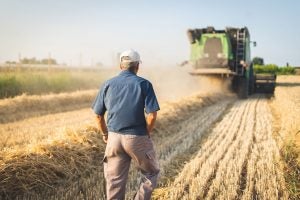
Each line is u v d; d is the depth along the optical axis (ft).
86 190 18.26
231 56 66.18
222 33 66.23
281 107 49.52
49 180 18.89
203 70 65.67
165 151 26.40
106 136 15.46
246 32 67.21
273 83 84.12
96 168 21.68
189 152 26.45
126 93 14.29
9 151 19.31
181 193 18.30
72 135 23.26
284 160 24.59
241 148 27.30
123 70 14.89
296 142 28.37
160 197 17.97
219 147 27.66
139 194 14.79
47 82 61.87
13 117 39.40
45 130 31.60
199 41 66.69
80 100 53.47
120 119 14.23
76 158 21.13
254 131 34.94
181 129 35.01
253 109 52.75
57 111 45.62
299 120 33.24
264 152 26.25
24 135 29.25
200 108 50.75
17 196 17.47
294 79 128.88
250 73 76.38
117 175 14.69
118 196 14.73
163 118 34.24
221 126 37.29
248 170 21.85
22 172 18.17
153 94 14.38
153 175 15.02
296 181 20.38
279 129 36.47
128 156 14.73
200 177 20.01
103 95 14.73
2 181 17.40
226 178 20.18
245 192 18.35
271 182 19.74
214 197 18.13
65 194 17.80
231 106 56.59
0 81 53.57
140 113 14.30
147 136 14.55
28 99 45.57
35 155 19.54
